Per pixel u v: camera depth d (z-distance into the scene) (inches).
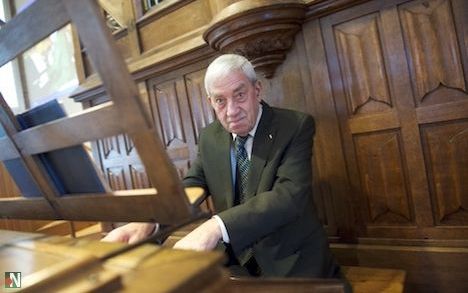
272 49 55.0
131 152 84.2
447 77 46.0
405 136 49.9
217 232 33.6
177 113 73.7
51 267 16.1
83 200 26.6
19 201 32.2
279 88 59.0
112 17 80.4
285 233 42.1
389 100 50.3
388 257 52.8
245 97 42.6
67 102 110.3
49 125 24.0
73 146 24.2
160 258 17.1
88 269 15.2
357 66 52.1
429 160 48.8
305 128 43.6
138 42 76.4
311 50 55.2
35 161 27.1
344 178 55.4
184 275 14.7
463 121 45.9
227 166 47.2
